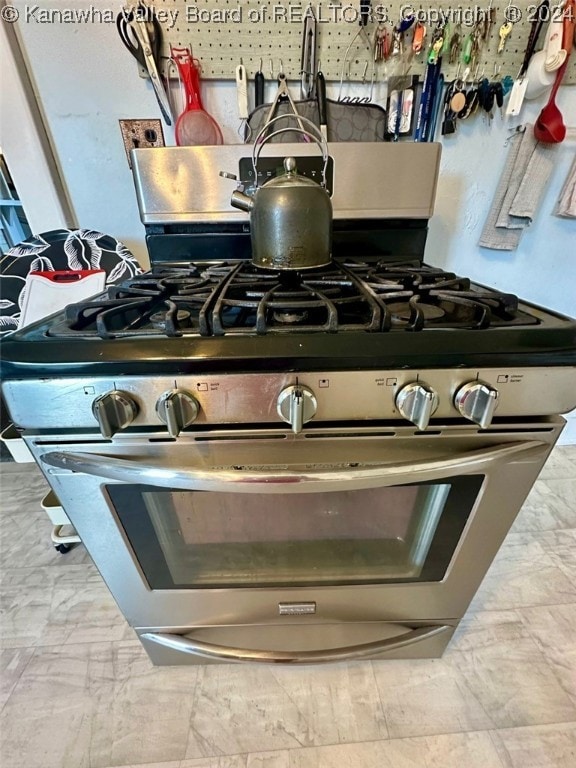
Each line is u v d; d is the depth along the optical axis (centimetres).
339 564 70
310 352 44
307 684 85
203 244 96
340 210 92
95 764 73
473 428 51
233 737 77
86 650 92
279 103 94
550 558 114
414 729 77
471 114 102
